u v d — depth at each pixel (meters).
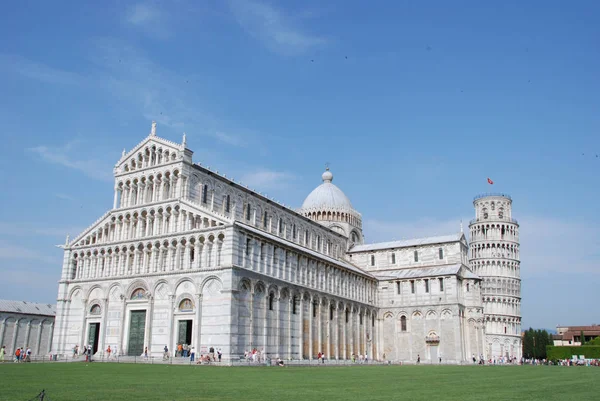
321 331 102.00
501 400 29.66
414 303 126.81
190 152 92.56
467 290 127.56
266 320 85.44
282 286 90.81
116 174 98.94
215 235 82.31
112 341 88.88
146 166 95.94
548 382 46.84
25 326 124.00
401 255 137.38
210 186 96.69
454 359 118.62
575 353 157.62
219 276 80.00
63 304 96.50
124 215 94.94
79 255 98.38
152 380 41.75
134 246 91.31
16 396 28.95
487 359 145.38
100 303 92.44
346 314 114.62
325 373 58.72
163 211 90.12
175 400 27.69
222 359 76.12
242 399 28.59
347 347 113.06
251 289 82.94
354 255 143.00
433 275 125.62
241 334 79.69
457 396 31.98
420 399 29.84
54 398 28.14
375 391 35.03
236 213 102.56
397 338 127.19
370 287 129.12
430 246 134.50
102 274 94.38
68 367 60.56
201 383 39.47
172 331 82.88
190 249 85.38
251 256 84.88
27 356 81.00
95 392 31.44
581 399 30.67
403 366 96.38
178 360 77.62
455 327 120.31
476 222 189.00
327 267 108.56
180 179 89.94
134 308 88.31
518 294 184.00
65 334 95.06
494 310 179.12
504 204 189.38
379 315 130.25
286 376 50.94
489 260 183.75
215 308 79.38
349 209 147.75
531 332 197.38
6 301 123.81
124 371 53.81
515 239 187.62
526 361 157.50
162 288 86.00
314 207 145.00
